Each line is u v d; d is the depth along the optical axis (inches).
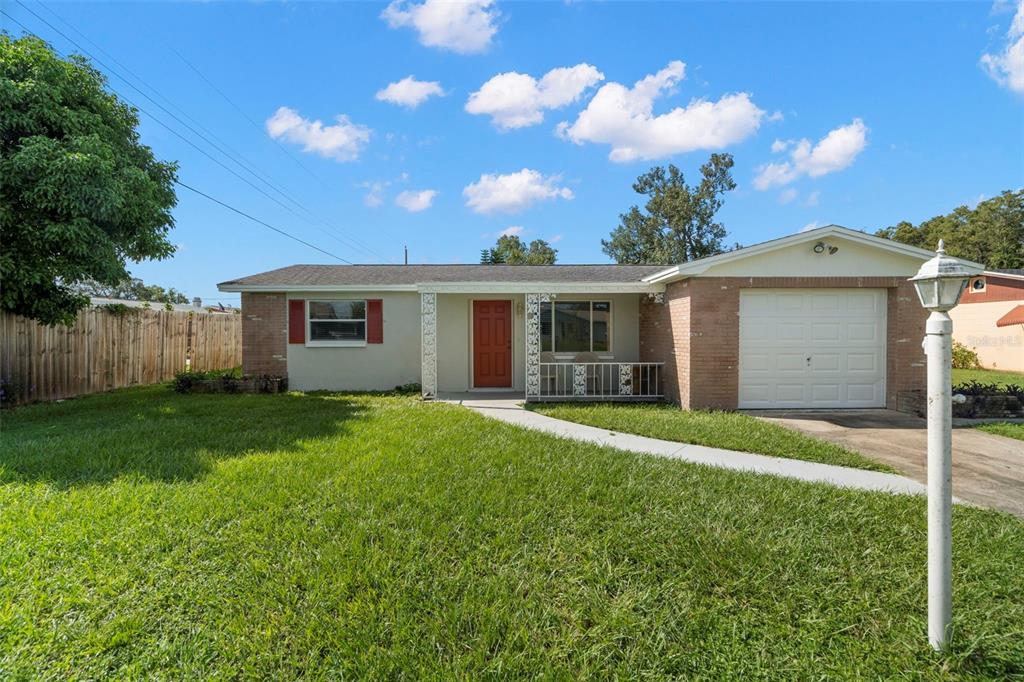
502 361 487.2
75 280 343.9
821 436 281.6
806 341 363.9
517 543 135.9
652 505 162.2
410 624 101.3
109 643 95.5
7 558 123.4
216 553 129.2
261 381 459.5
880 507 163.5
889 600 111.0
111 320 477.7
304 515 151.6
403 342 486.9
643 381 456.1
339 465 198.4
